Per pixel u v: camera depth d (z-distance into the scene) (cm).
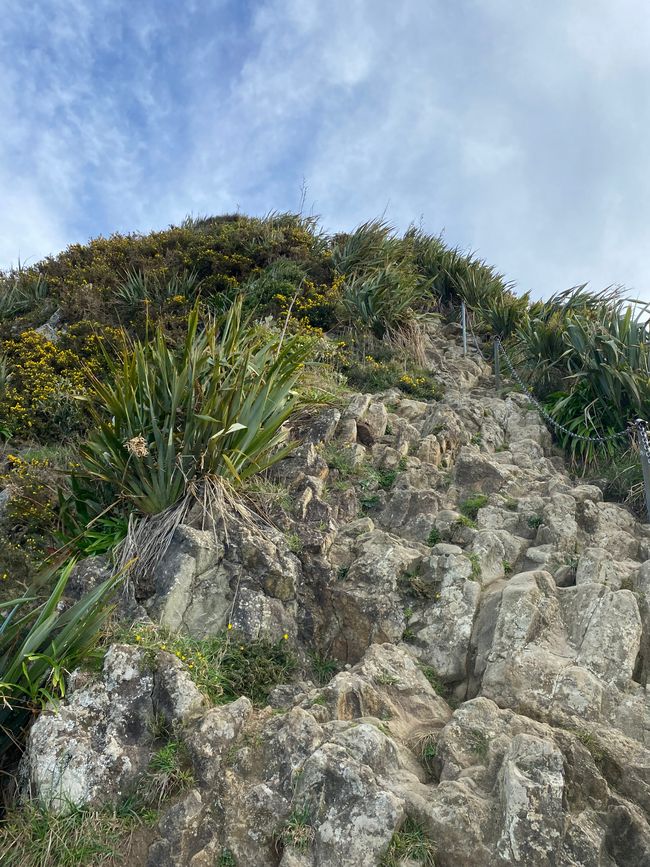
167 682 423
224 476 588
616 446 784
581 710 415
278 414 637
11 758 419
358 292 1091
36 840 354
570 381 898
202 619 500
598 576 509
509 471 704
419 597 528
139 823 363
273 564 525
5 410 810
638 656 454
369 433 746
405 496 642
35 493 616
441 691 473
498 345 1007
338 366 948
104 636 459
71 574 521
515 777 357
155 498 559
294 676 488
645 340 869
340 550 577
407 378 942
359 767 365
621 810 354
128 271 1205
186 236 1318
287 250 1266
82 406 781
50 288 1266
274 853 351
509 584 508
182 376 582
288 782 371
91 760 385
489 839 346
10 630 424
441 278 1325
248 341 728
